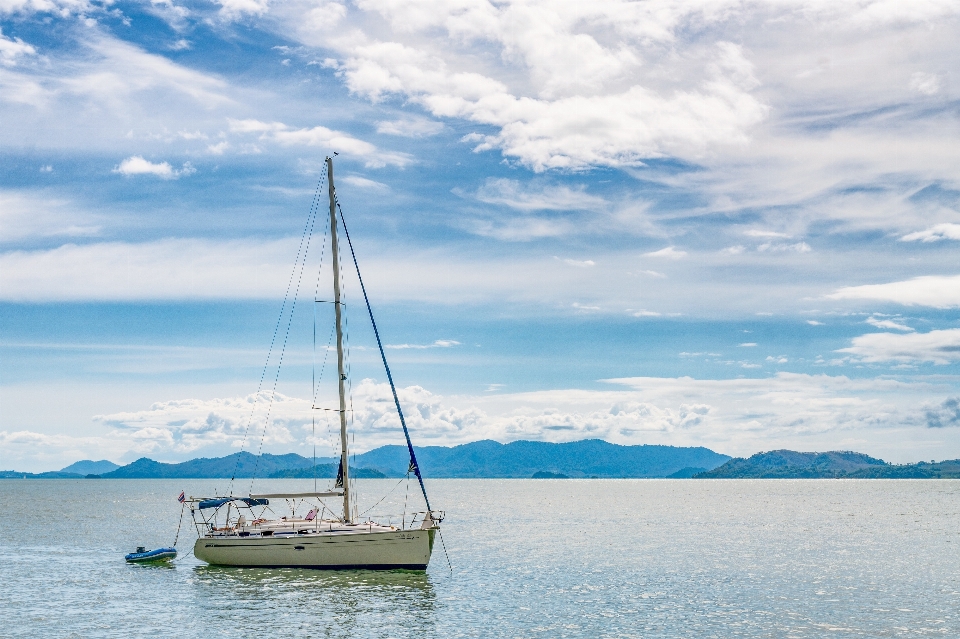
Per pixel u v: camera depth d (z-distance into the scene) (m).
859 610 42.78
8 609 42.09
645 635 37.03
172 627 38.12
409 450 53.34
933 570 58.38
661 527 102.50
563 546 75.31
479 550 71.25
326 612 41.19
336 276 55.22
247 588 47.09
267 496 54.56
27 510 143.88
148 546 73.38
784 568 59.16
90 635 36.62
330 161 56.22
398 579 50.16
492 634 37.12
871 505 174.88
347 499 53.75
